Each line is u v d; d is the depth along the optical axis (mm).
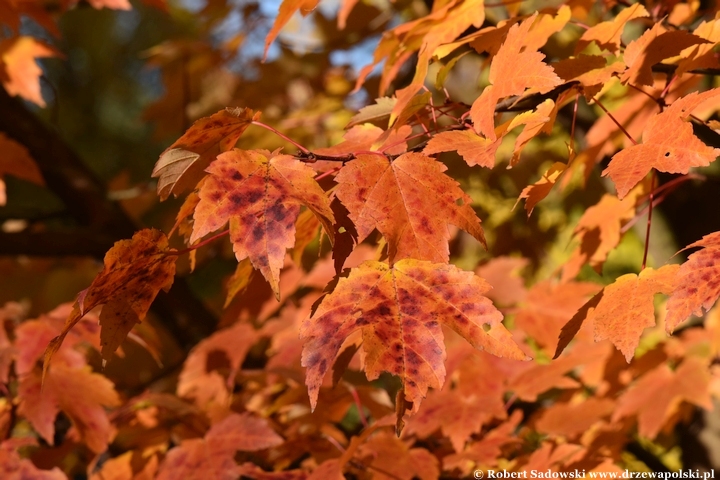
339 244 781
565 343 810
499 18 1473
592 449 1027
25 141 1819
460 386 1057
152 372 1710
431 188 795
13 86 1455
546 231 2137
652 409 1135
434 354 776
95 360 1458
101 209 1832
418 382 774
